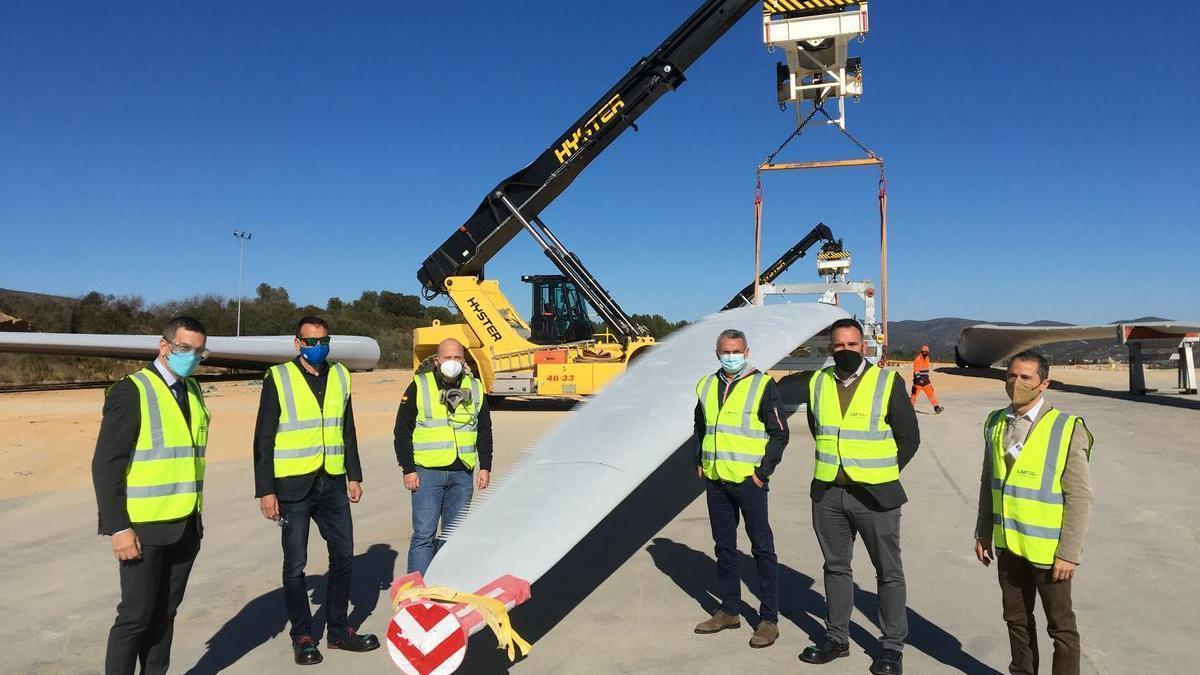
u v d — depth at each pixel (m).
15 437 12.58
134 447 3.29
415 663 3.08
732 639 4.20
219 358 24.92
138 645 3.33
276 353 26.14
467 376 4.63
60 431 13.29
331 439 4.17
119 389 3.27
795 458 9.75
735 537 4.31
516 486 4.52
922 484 8.02
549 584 5.21
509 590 3.34
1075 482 3.04
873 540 3.74
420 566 4.39
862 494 3.73
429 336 16.75
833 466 3.78
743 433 4.18
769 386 4.20
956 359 28.11
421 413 4.50
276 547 6.32
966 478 8.32
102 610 4.90
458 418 4.52
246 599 5.09
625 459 4.73
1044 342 23.16
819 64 11.81
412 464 4.51
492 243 16.02
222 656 4.14
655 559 5.72
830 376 3.92
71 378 27.48
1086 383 21.66
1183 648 3.87
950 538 5.98
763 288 14.69
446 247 16.25
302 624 4.05
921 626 4.26
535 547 3.78
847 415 3.78
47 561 5.99
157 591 3.36
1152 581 4.88
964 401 17.23
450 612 3.06
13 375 25.84
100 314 39.81
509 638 3.13
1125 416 13.46
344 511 4.23
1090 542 5.75
